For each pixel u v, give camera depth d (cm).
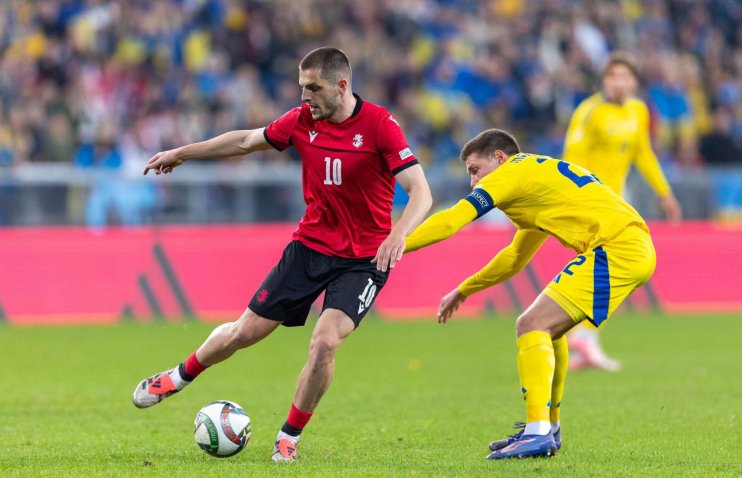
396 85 7638
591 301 2261
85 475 2075
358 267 2281
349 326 2228
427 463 2219
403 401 3306
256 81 7300
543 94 7881
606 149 4056
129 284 5853
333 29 7775
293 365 4253
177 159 2406
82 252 5803
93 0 7238
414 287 6294
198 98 6938
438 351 4744
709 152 8181
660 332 5534
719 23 9194
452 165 7406
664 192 4181
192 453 2366
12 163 6303
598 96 4091
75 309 5778
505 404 3247
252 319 2311
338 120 2255
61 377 3834
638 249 2294
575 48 8162
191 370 2366
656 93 8112
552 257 6494
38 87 6744
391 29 8069
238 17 7550
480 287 2481
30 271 5728
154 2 7369
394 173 2230
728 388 3600
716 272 6769
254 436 2641
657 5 8931
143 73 7038
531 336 2255
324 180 2272
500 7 8519
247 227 6044
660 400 3322
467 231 6419
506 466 2178
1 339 5022
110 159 6488
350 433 2689
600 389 3588
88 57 7006
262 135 2341
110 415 3005
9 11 7131
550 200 2314
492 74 7825
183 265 5919
